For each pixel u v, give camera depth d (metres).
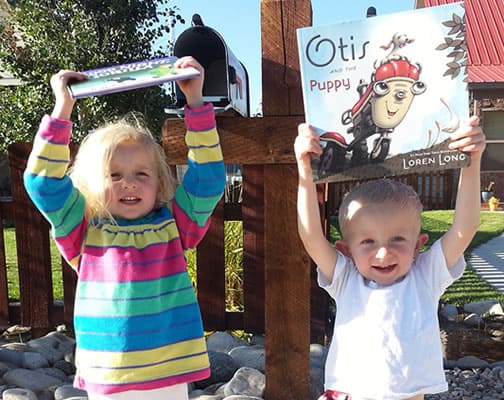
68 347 1.81
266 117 1.19
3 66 4.43
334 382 0.92
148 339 0.89
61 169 0.90
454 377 1.65
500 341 2.00
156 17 4.69
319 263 0.98
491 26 6.68
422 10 0.92
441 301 2.51
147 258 0.92
